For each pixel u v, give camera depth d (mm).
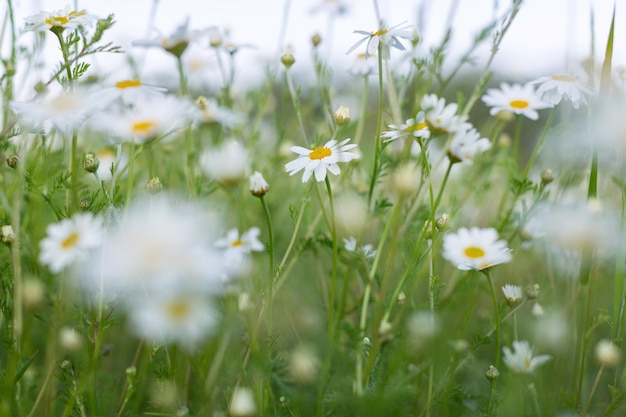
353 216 681
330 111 748
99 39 622
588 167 718
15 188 644
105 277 539
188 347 550
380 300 561
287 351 667
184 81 695
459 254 593
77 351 614
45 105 592
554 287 694
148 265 448
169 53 672
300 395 602
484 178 774
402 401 591
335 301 698
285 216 801
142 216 455
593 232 648
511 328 688
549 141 675
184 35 667
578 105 649
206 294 472
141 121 570
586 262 648
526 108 671
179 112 576
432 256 595
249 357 612
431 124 581
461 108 676
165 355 622
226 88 776
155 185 589
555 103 661
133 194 651
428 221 590
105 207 604
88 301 584
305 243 665
